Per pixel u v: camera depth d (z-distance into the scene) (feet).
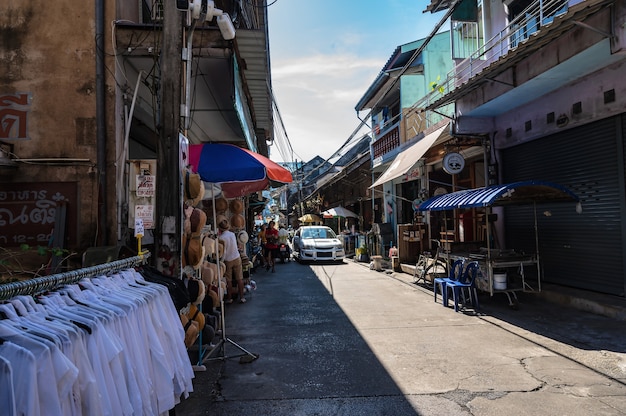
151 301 8.68
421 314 22.94
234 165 16.43
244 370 14.89
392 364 15.10
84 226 15.43
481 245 30.27
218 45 16.88
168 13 13.62
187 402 12.28
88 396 5.92
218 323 20.39
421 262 35.17
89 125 15.76
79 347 5.97
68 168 15.57
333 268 48.29
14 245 15.16
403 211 56.39
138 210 13.52
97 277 8.61
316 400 12.27
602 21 18.84
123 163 15.92
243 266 31.09
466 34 36.96
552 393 12.32
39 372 5.16
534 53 23.72
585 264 24.56
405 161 35.76
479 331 19.15
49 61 15.88
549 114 26.66
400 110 52.54
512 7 29.94
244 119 24.64
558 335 18.06
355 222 85.40
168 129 13.37
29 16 15.94
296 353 16.66
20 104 15.70
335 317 22.68
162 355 8.34
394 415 11.23
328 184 87.20
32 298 6.52
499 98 27.66
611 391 12.35
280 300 28.12
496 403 11.75
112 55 16.15
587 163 24.40
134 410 7.02
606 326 19.04
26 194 15.38
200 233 14.94
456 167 32.48
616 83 21.86
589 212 24.27
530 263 24.22
